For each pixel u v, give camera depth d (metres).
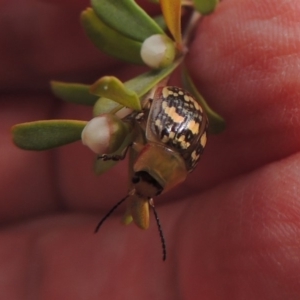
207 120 0.10
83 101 0.11
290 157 0.11
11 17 0.13
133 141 0.10
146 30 0.10
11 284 0.13
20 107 0.14
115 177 0.13
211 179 0.12
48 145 0.10
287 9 0.11
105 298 0.12
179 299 0.12
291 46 0.11
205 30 0.12
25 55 0.13
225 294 0.11
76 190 0.13
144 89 0.10
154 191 0.10
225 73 0.11
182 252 0.12
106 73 0.13
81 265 0.13
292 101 0.11
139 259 0.12
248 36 0.11
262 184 0.11
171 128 0.10
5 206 0.14
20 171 0.13
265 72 0.11
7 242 0.13
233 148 0.12
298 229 0.11
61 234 0.13
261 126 0.11
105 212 0.13
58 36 0.13
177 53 0.11
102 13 0.10
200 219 0.12
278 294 0.11
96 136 0.10
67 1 0.12
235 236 0.11
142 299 0.12
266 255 0.11
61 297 0.13
